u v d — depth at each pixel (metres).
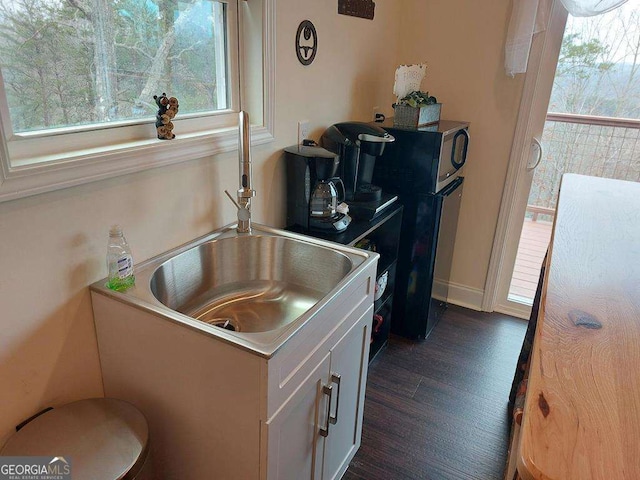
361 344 1.51
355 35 2.21
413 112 2.24
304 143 1.90
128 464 1.00
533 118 2.49
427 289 2.45
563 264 1.08
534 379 0.67
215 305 1.56
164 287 1.37
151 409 1.22
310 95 1.96
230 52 1.61
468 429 1.92
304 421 1.21
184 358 1.09
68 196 1.09
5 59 1.01
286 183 1.89
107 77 1.24
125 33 1.26
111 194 1.20
